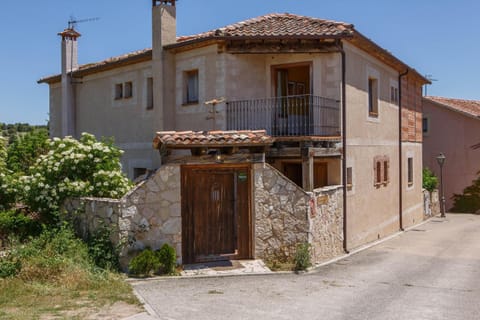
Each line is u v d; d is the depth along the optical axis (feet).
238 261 37.78
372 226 57.93
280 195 38.68
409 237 62.80
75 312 24.32
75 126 69.82
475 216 91.40
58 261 30.73
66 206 40.09
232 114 48.29
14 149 57.21
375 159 59.26
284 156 44.32
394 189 67.46
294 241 38.83
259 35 46.03
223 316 24.86
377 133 60.08
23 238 38.37
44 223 39.68
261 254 38.34
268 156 44.47
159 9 51.93
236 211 38.11
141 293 29.14
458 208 99.71
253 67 49.32
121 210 34.50
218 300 27.99
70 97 69.41
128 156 60.29
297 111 48.83
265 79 49.83
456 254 49.49
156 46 52.31
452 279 36.52
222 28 48.16
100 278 30.60
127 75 60.23
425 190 86.12
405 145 72.90
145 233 35.29
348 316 25.54
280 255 38.60
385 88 63.41
